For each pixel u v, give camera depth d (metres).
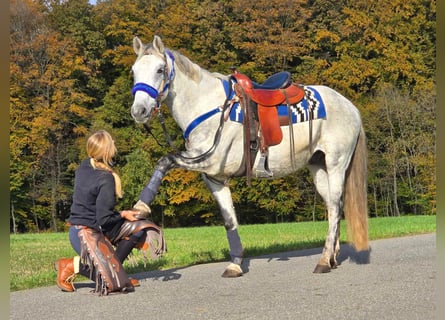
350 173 6.97
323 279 5.94
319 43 32.75
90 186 5.50
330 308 4.66
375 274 6.07
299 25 33.06
